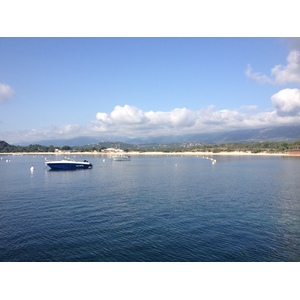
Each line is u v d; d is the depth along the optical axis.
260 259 24.08
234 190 59.34
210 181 75.12
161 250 25.88
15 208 41.94
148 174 96.06
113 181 76.00
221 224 33.72
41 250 25.80
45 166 135.62
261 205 44.16
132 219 35.84
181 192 57.03
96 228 32.06
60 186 65.88
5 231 30.91
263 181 73.81
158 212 39.66
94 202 46.62
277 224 33.69
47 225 33.16
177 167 128.88
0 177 86.00
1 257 24.33
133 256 24.59
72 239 28.48
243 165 134.62
